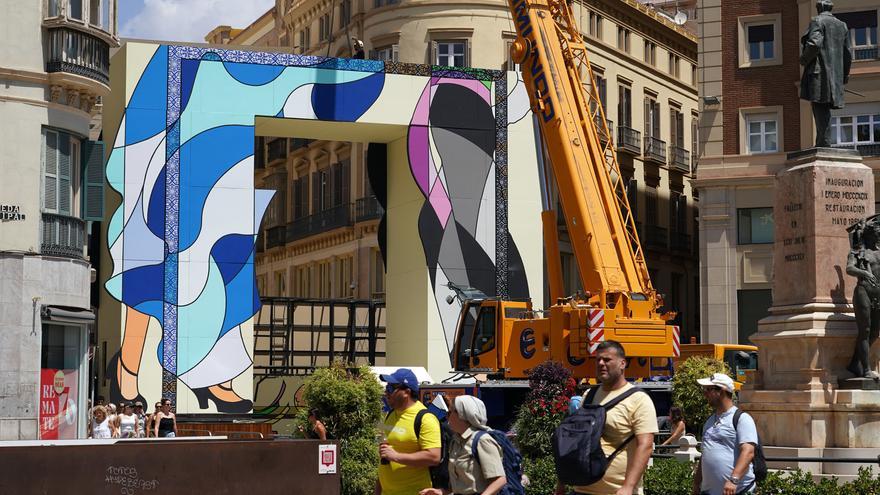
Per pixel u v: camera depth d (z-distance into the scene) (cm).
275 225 6850
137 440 1277
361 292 5712
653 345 2686
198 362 3641
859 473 1583
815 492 1510
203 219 3706
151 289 3641
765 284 4672
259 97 3800
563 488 1002
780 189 2036
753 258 4694
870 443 1861
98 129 4734
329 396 2016
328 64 3881
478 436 1066
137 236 3653
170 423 3036
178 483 1276
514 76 4062
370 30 5516
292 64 3841
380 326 4841
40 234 2948
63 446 1241
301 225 6462
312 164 6444
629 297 2684
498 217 4006
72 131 3061
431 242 3941
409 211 4028
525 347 2925
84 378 3072
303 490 1323
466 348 3141
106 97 3866
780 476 1612
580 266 2719
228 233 3719
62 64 2989
